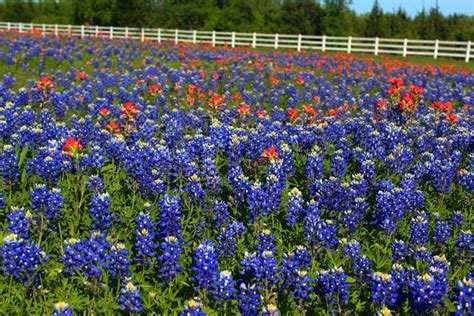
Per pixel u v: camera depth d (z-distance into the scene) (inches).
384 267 242.5
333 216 291.6
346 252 244.2
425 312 204.4
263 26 2583.7
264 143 394.6
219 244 247.8
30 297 215.0
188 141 389.1
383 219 278.7
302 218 289.4
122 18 2620.6
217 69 991.0
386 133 426.9
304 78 902.4
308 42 1690.5
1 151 353.4
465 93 813.9
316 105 665.6
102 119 466.6
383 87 838.5
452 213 319.0
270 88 818.2
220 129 389.7
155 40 1907.0
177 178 317.4
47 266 226.5
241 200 296.0
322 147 411.5
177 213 247.4
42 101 535.5
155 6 2682.1
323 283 215.5
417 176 349.7
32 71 861.2
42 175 301.0
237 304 210.1
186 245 248.7
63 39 1501.0
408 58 1581.0
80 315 209.5
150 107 542.9
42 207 254.1
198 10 2623.0
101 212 251.3
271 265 214.1
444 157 409.1
